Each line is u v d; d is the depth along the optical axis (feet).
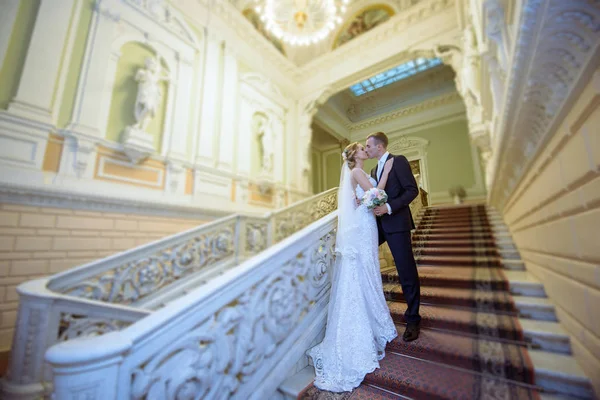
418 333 5.83
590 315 5.05
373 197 6.21
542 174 7.05
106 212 15.25
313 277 7.33
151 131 18.95
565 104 4.67
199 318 4.59
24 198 12.62
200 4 23.36
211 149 22.33
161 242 12.32
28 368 7.29
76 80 15.67
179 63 21.03
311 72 32.24
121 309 8.52
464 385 2.46
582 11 3.18
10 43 13.70
